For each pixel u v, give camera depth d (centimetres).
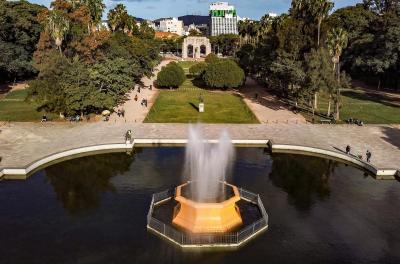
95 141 4356
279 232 2634
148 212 2862
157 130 4884
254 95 7794
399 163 3875
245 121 5491
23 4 9375
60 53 6159
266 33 8912
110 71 5853
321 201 3141
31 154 3909
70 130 4841
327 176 3694
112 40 7512
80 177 3553
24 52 8331
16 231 2594
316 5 6134
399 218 2888
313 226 2730
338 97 5578
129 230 2617
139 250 2397
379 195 3291
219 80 8119
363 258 2380
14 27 8125
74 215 2823
